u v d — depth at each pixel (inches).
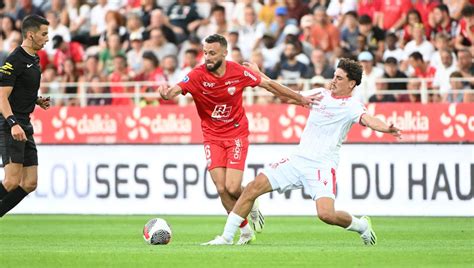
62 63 2726.4
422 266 1084.5
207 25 2751.0
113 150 2284.7
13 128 1407.5
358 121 1310.3
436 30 2529.5
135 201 2268.7
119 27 2778.1
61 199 2321.6
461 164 2090.3
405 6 2571.4
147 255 1199.6
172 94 1408.7
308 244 1411.2
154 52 2682.1
